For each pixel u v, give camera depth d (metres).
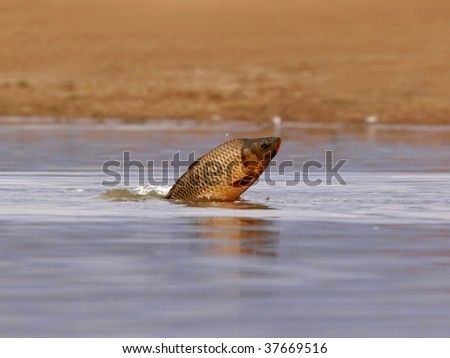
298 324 27.44
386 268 33.88
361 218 45.41
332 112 135.38
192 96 144.62
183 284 31.55
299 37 191.25
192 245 38.09
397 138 104.38
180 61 179.75
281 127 121.00
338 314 28.30
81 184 61.41
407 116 133.12
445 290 30.86
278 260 35.16
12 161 77.06
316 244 38.38
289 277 32.50
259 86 149.50
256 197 53.78
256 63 175.38
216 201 51.38
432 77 157.12
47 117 134.75
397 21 195.88
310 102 140.75
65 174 68.06
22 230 41.41
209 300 29.69
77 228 42.03
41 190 57.41
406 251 36.91
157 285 31.42
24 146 91.06
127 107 140.38
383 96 144.75
